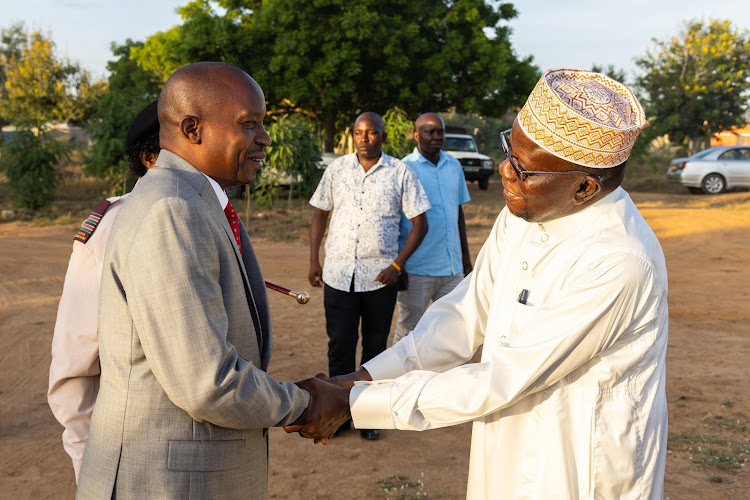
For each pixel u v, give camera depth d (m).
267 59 20.69
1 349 6.19
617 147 1.64
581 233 1.75
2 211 15.55
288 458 4.06
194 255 1.60
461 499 3.54
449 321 2.16
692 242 11.98
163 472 1.64
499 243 2.10
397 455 4.11
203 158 1.80
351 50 19.83
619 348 1.72
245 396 1.64
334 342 4.30
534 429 1.77
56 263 10.34
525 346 1.71
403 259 4.30
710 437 4.27
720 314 7.40
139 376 1.65
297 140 15.20
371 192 4.23
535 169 1.70
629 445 1.71
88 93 31.08
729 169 20.53
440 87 21.22
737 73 33.41
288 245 11.90
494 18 22.70
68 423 2.03
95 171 16.20
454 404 1.78
